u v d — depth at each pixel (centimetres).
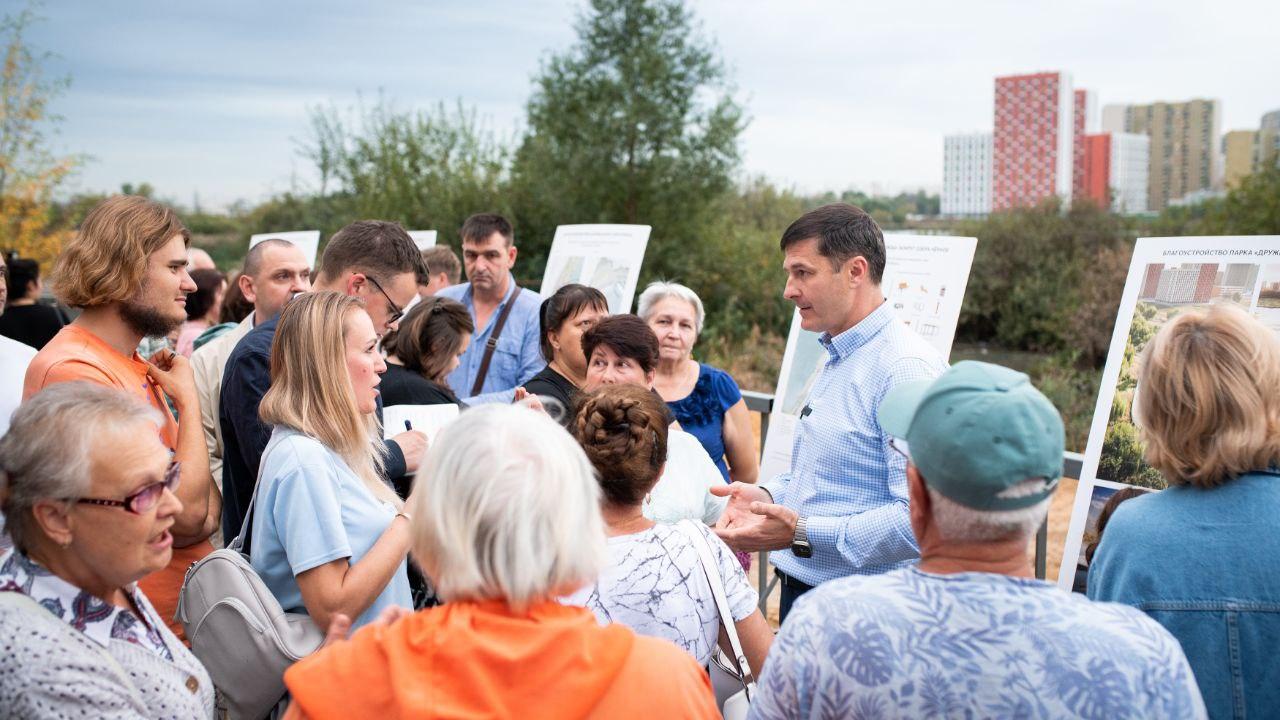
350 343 212
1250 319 165
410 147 1307
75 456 140
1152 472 254
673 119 1196
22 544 144
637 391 184
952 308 332
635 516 179
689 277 1283
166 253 240
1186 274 260
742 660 174
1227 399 158
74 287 233
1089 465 267
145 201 244
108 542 144
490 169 1299
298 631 197
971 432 120
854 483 243
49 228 1279
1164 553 161
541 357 494
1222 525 158
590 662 114
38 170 1216
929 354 243
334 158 1345
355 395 212
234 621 193
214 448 341
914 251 349
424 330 320
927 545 131
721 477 269
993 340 1395
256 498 206
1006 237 1397
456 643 112
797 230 251
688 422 354
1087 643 114
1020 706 112
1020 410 120
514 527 117
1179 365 163
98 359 232
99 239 233
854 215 249
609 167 1223
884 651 118
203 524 244
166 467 150
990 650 115
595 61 1227
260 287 358
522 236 1288
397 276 288
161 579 254
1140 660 113
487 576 117
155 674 149
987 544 124
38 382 223
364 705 112
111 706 135
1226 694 154
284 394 207
